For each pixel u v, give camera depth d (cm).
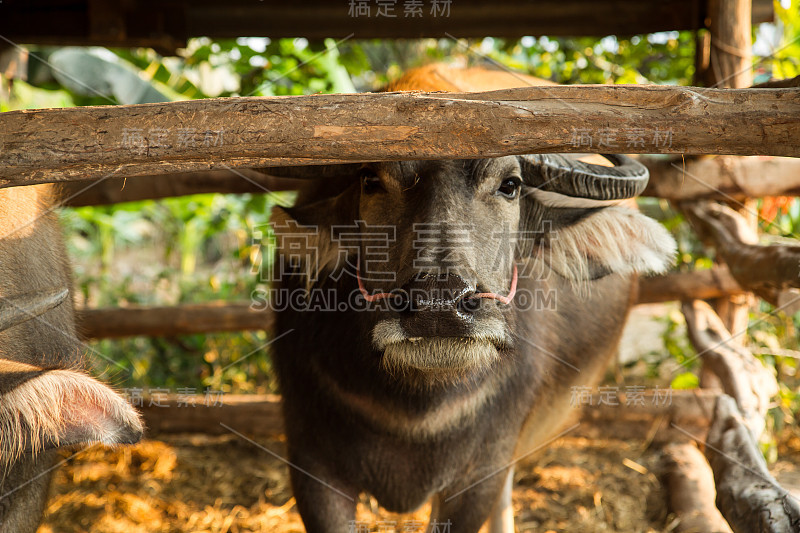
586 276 268
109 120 149
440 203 207
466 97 155
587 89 151
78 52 559
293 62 444
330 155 153
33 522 231
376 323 217
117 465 416
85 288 523
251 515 363
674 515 350
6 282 209
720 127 146
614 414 436
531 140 149
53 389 155
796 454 425
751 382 350
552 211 257
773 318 473
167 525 352
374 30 413
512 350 229
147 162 152
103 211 584
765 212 420
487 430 264
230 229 681
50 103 630
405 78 282
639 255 259
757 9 401
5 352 201
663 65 490
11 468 205
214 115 150
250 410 450
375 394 245
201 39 472
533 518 361
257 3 410
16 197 228
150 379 519
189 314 458
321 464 263
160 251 884
